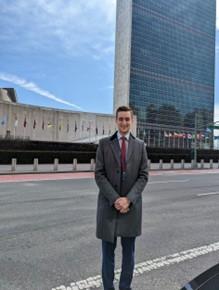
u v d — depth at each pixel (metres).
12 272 5.01
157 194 14.66
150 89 126.81
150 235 7.36
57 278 4.80
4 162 37.94
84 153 45.94
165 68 131.50
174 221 8.91
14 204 11.28
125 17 122.62
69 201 12.07
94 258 5.69
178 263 5.58
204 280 2.64
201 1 144.12
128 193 3.78
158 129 127.88
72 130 65.94
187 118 138.12
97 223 3.92
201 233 7.63
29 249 6.14
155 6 128.62
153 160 54.88
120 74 123.50
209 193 15.43
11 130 55.12
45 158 41.91
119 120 3.90
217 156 68.00
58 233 7.33
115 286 4.57
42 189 15.98
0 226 7.91
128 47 121.06
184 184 19.80
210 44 148.75
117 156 3.84
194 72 141.75
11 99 78.75
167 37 132.38
